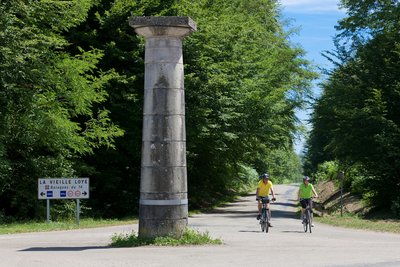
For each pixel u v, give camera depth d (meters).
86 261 13.41
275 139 54.94
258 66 47.69
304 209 26.62
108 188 40.75
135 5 38.53
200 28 40.16
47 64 31.77
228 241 19.02
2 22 28.00
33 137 31.77
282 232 25.61
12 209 34.44
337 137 39.00
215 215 40.56
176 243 16.67
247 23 47.91
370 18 44.47
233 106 43.31
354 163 39.94
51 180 28.88
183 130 17.14
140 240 16.77
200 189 52.84
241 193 82.94
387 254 15.72
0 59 28.44
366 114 37.09
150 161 16.81
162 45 16.88
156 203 16.72
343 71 40.97
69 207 34.75
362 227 29.61
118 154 40.47
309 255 15.16
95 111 38.25
